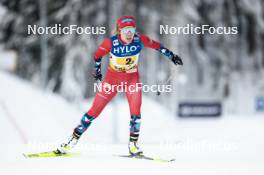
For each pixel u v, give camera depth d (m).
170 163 17.69
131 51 18.64
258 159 18.77
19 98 48.28
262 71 79.62
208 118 62.28
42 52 65.06
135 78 19.20
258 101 75.50
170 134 47.81
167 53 19.61
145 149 21.94
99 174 15.52
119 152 21.11
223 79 77.44
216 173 15.64
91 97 67.75
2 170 16.30
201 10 73.56
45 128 42.69
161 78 68.00
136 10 72.06
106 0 64.25
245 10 76.69
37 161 18.17
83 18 64.44
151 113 61.00
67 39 64.00
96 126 50.06
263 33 78.50
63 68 63.97
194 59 75.12
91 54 65.19
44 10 64.31
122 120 55.75
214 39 76.00
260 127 51.62
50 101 50.84
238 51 77.88
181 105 61.88
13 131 40.12
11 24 72.19
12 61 72.00
